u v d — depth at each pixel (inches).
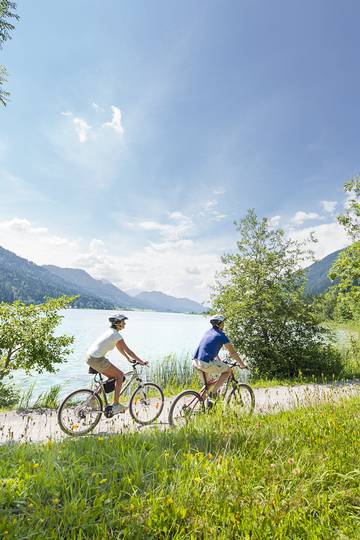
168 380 535.2
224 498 114.5
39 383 644.1
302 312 582.6
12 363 457.1
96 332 1787.6
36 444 183.5
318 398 278.4
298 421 204.2
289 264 614.2
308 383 480.1
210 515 108.0
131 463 143.4
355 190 569.3
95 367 252.7
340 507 112.6
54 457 148.6
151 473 134.4
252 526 100.5
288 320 599.2
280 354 569.6
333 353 599.8
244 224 642.2
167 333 2198.6
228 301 620.7
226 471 129.0
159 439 176.4
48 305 464.1
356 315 700.0
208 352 257.4
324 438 170.6
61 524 103.1
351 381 488.7
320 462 142.8
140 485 128.6
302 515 107.5
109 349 254.2
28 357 454.0
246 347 601.0
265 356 596.4
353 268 565.0
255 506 109.7
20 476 127.9
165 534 100.3
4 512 104.7
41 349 451.8
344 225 578.6
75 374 738.8
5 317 446.6
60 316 473.7
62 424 237.3
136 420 267.1
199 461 140.8
